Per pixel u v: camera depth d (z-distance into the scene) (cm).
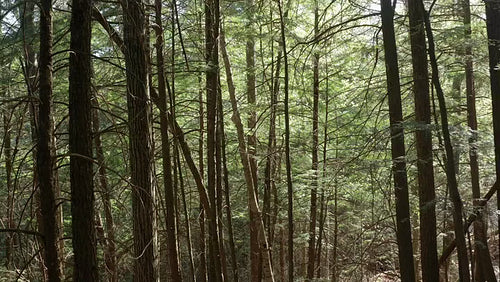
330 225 1792
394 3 794
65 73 902
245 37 1179
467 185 1221
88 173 507
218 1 944
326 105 1286
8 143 928
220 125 1016
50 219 493
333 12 1316
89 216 505
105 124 1011
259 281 1288
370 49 984
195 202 1429
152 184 655
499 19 865
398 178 762
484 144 840
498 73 852
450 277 1627
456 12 1055
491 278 999
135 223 649
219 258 953
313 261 1313
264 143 1445
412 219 1474
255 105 1249
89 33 514
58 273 495
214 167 951
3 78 755
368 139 942
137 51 646
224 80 1434
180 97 1211
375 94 1135
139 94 645
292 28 1223
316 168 1290
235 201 1509
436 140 1036
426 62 817
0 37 691
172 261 828
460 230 671
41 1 496
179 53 957
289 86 1327
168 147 821
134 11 645
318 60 1230
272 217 1448
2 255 894
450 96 1159
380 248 1625
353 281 1634
